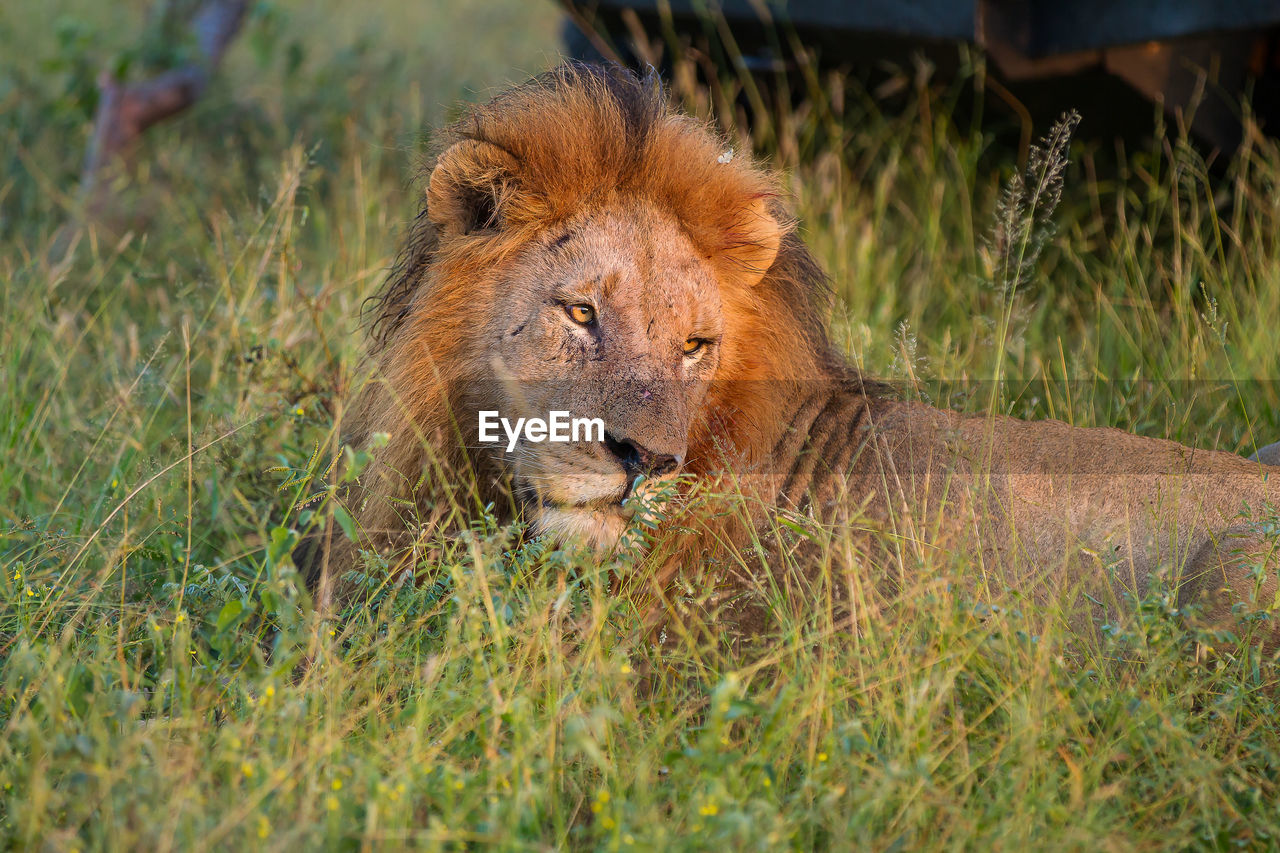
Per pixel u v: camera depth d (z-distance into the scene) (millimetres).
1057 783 5641
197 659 6770
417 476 7402
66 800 5168
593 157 7125
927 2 10859
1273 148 11891
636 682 6281
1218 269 12273
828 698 5926
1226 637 6289
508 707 5469
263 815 4945
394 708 6109
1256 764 6055
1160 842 5504
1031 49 11008
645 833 5023
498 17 23531
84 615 7070
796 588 7250
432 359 7289
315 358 9609
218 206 13359
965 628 6332
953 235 13688
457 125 7832
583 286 6938
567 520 6852
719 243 7281
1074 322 12523
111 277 12453
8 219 13531
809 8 11664
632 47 14086
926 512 7414
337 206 12844
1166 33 10273
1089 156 12656
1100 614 7207
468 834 4898
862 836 5113
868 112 13977
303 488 7270
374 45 17875
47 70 14828
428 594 6668
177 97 14656
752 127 14258
